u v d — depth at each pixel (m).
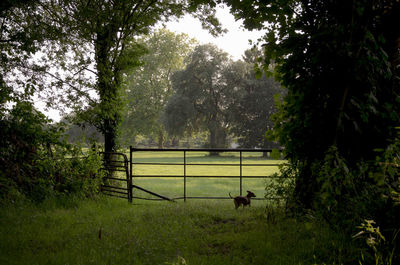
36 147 7.96
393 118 3.69
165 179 18.45
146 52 11.04
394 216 3.64
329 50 3.19
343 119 3.47
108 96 10.12
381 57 3.59
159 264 3.74
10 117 7.80
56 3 9.78
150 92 46.41
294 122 4.18
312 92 3.57
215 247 4.41
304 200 5.00
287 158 5.00
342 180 3.50
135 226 5.34
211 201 8.66
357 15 3.25
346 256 3.70
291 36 4.96
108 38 9.82
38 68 9.11
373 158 3.90
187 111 45.28
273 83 44.22
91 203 7.34
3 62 8.95
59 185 7.77
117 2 9.71
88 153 8.46
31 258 3.85
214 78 47.06
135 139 63.28
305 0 4.71
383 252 3.47
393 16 4.04
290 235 4.55
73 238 4.71
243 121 47.12
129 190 8.05
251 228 5.19
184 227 5.31
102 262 3.70
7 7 8.62
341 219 4.18
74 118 9.77
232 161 37.25
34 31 9.22
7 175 7.08
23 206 6.40
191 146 76.00
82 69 9.66
